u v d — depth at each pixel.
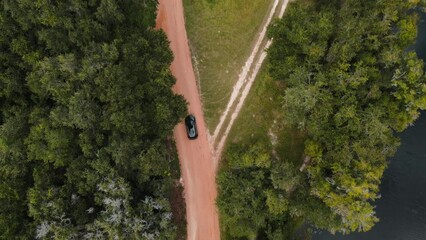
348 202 52.16
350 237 65.38
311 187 56.53
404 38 55.75
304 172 60.97
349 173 53.28
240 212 57.62
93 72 50.97
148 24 58.84
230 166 59.72
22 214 51.59
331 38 57.50
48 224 48.41
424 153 66.19
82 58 52.38
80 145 51.09
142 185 55.19
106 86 50.81
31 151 50.72
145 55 53.47
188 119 63.03
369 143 54.56
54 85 50.91
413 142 66.38
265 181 58.44
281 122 64.44
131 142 51.19
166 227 52.28
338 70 53.91
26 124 52.91
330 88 55.47
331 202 53.41
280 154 64.56
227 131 64.38
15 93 54.62
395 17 54.06
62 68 50.16
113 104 50.50
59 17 51.25
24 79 54.53
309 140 58.31
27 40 53.09
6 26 51.38
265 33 65.06
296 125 64.12
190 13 65.12
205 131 64.31
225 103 64.62
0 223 48.50
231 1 64.88
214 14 64.94
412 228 65.31
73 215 50.34
